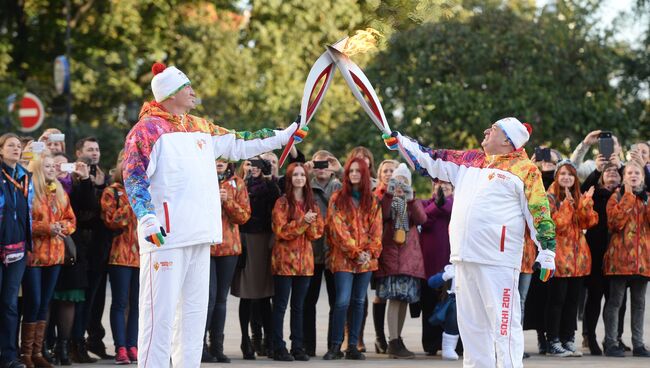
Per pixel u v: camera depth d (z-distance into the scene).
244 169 12.11
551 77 23.64
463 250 8.24
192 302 7.71
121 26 29.78
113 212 11.12
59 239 10.77
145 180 7.48
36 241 10.64
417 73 23.88
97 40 30.77
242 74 30.50
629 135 24.00
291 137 8.43
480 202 8.23
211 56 30.44
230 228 11.20
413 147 8.52
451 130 23.34
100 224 11.32
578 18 24.31
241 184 11.25
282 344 11.55
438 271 12.35
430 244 12.42
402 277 11.99
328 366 10.91
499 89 23.55
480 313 8.34
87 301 11.43
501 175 8.24
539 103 23.20
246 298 11.73
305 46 30.31
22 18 31.25
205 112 29.61
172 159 7.58
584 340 13.01
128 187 7.47
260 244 11.77
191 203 7.59
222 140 8.02
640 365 11.11
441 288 12.07
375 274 12.16
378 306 12.56
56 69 25.73
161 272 7.52
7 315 10.23
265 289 11.73
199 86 30.38
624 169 12.28
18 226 10.21
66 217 10.85
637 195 12.20
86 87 29.52
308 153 26.47
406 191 12.12
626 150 23.98
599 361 11.54
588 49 23.98
